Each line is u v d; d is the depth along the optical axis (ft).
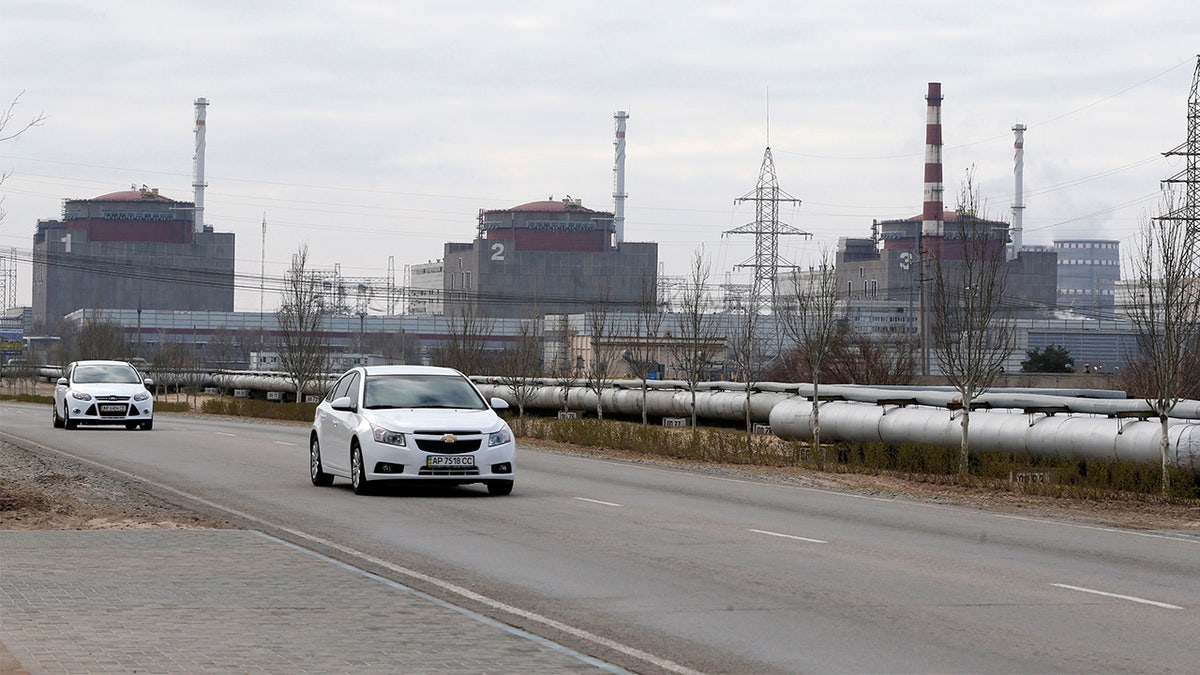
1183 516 134.62
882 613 73.05
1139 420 173.37
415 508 124.36
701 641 65.46
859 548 100.48
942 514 128.57
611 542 101.96
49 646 59.88
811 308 387.75
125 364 277.44
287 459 187.01
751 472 185.26
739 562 92.07
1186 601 78.02
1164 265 179.63
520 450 227.20
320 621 67.21
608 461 200.34
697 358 335.88
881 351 456.86
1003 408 217.36
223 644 61.11
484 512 121.49
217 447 212.02
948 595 79.25
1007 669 59.52
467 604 75.25
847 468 192.54
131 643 60.90
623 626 69.21
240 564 86.07
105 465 174.40
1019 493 158.81
